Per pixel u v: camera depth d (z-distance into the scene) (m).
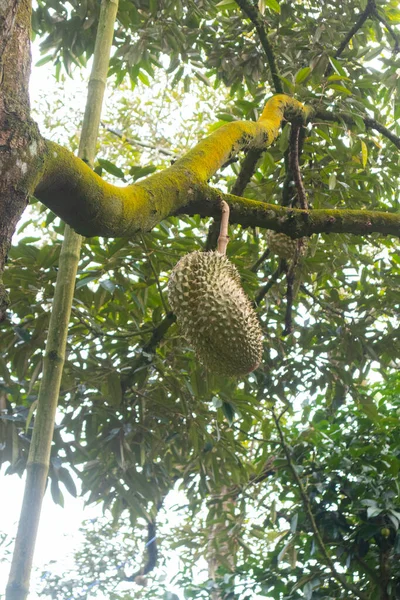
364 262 4.23
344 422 4.71
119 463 3.91
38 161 1.25
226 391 3.87
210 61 4.52
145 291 3.80
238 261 3.73
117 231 1.65
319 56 4.03
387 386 4.82
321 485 4.18
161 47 4.39
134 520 4.52
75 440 3.99
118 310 3.82
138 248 3.56
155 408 4.14
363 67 4.17
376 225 2.37
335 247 4.05
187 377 3.95
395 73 4.25
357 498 4.17
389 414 4.65
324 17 4.16
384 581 3.99
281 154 3.86
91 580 7.04
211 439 4.13
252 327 2.11
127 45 4.41
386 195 4.40
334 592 4.13
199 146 2.13
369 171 4.21
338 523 4.13
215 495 5.49
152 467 4.27
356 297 4.27
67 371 3.80
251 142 2.43
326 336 4.38
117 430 3.96
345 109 3.47
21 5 1.30
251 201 2.21
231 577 4.40
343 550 4.10
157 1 4.18
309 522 4.20
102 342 3.80
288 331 3.22
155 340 3.77
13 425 3.62
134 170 2.94
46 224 3.47
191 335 2.09
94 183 1.50
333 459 4.27
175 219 3.87
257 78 4.43
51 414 2.52
